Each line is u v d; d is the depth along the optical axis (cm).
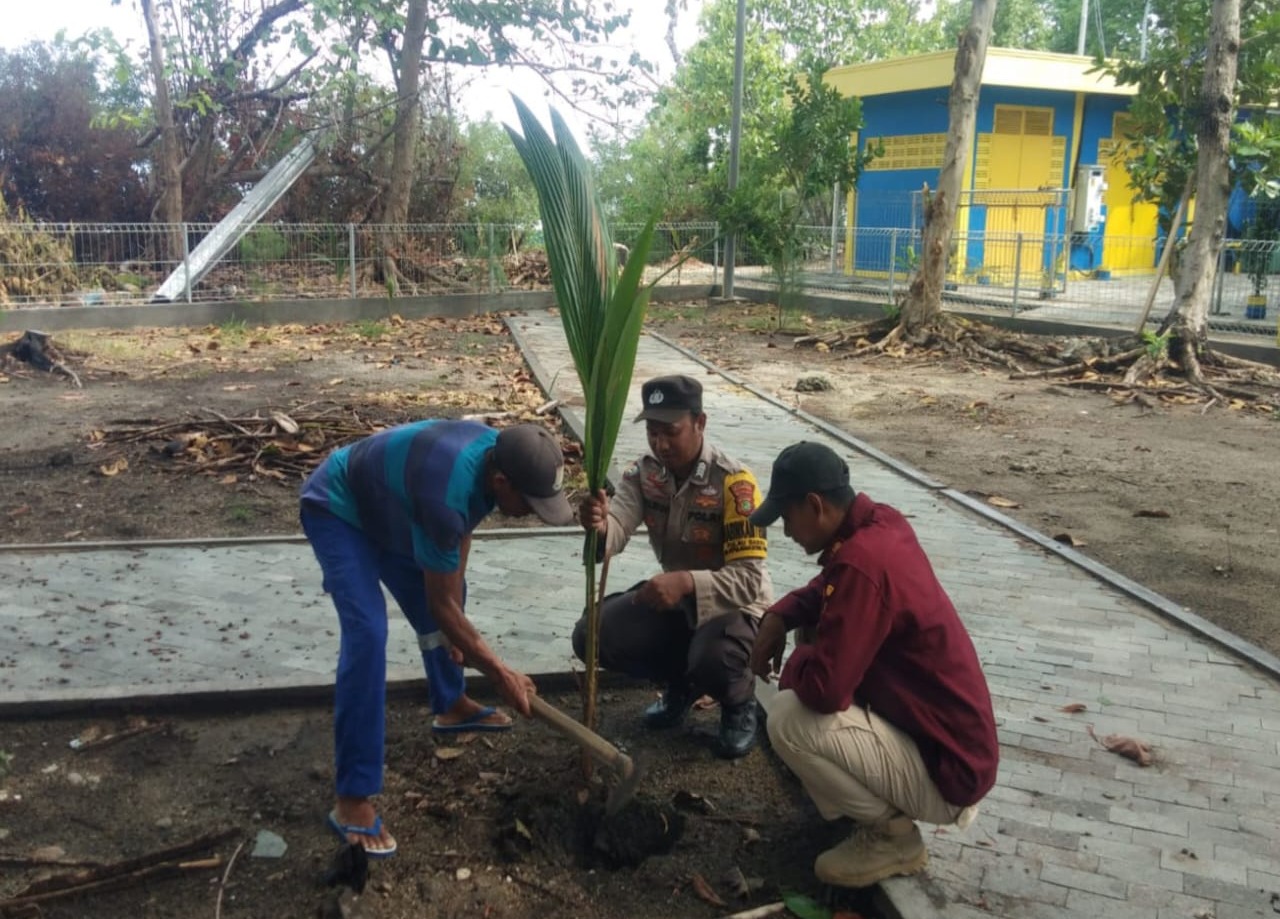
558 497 324
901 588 302
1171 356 1237
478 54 1967
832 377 1277
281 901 324
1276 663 477
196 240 1828
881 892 321
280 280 1748
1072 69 2067
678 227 2120
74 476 779
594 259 335
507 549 629
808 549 327
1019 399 1148
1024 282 1862
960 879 326
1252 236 1590
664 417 375
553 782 379
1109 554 644
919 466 856
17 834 353
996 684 460
